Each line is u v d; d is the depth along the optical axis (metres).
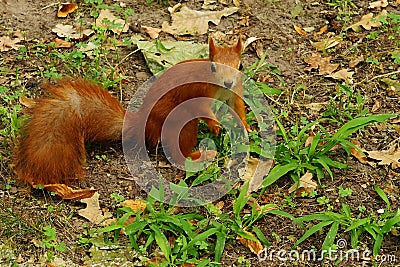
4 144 5.93
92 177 5.71
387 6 7.75
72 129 5.53
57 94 5.63
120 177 5.73
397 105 6.52
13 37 7.20
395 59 6.93
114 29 7.33
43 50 7.03
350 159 5.92
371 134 6.20
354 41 7.30
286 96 6.60
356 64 6.98
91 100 5.77
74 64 6.81
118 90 6.63
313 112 6.43
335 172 5.79
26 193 5.52
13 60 6.89
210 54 5.84
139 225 5.09
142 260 4.97
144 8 7.74
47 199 5.50
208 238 5.20
